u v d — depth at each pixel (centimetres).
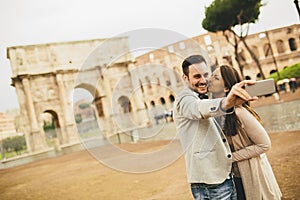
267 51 4256
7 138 3422
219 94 197
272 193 245
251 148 242
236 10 2498
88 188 798
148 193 616
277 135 895
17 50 3594
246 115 240
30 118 3544
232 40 3912
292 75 2567
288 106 1554
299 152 635
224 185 219
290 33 4159
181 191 579
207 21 2648
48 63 3638
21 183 1181
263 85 165
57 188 898
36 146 3438
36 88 3641
